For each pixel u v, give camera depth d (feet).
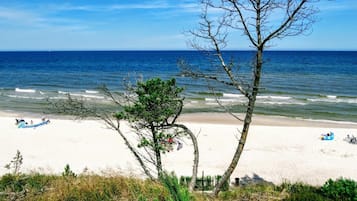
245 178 64.64
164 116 34.06
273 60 497.87
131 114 35.42
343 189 27.30
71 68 367.86
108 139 90.22
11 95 172.45
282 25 25.71
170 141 36.29
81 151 81.10
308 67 368.27
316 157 78.95
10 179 30.78
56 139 91.40
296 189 29.68
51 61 499.10
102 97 157.58
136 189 25.00
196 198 24.82
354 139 91.45
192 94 172.24
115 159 73.92
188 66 30.37
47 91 188.85
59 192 25.20
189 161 74.28
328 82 233.14
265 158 77.56
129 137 90.99
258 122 118.93
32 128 102.58
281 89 198.18
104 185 25.88
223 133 98.73
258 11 25.93
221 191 31.65
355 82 234.58
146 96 33.91
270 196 27.43
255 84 27.96
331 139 93.86
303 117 127.95
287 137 95.66
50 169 65.62
